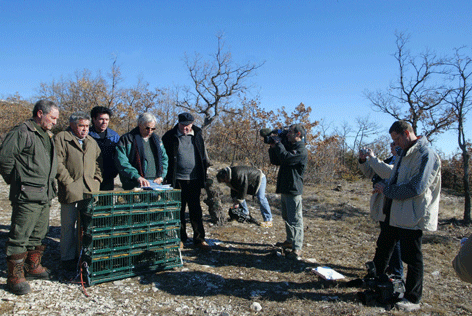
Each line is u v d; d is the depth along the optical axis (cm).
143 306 331
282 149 455
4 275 372
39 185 342
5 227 543
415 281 340
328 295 372
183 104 2367
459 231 705
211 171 1480
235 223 670
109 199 372
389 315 330
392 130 355
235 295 366
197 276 405
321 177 1559
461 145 792
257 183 648
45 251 456
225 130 1702
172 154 487
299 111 1530
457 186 1764
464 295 387
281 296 368
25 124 336
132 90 2514
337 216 831
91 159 404
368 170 425
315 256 509
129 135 428
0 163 320
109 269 374
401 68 1035
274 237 605
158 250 405
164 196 418
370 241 601
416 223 328
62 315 304
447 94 934
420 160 329
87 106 2453
